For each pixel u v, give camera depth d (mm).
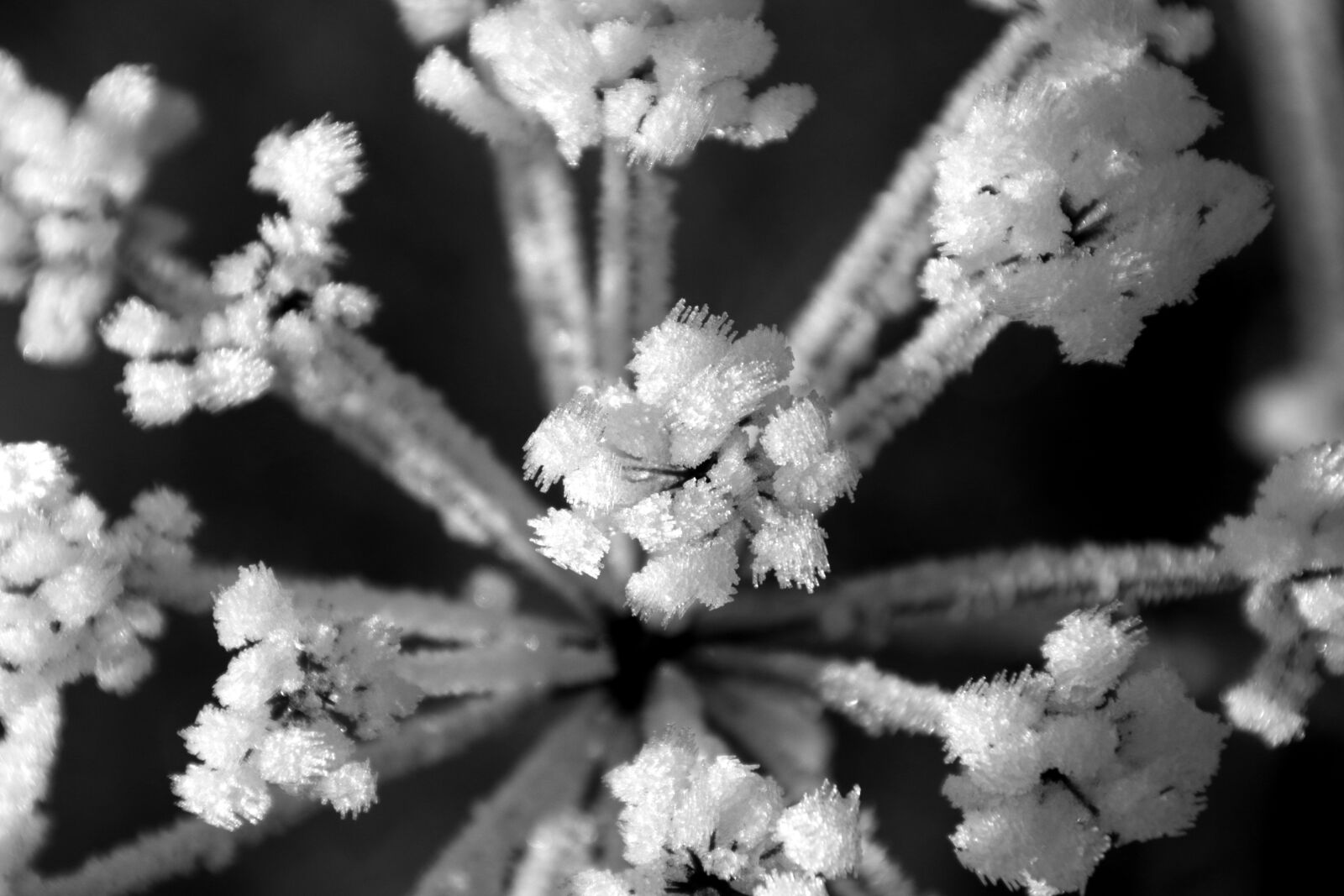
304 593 198
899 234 208
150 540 200
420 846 203
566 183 208
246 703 189
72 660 198
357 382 206
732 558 188
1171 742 190
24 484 197
